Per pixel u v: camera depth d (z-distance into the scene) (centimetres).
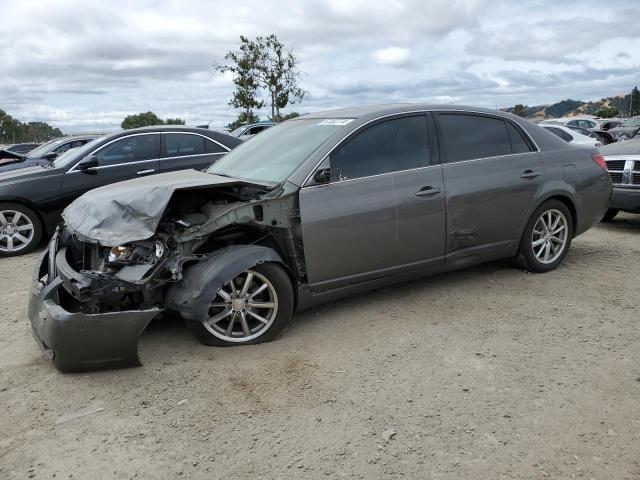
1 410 322
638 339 396
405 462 269
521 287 511
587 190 556
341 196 420
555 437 284
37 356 391
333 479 259
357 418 306
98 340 343
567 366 358
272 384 345
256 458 275
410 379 346
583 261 597
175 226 381
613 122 2342
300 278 416
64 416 314
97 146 772
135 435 296
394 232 443
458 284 522
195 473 265
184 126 834
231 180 407
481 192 484
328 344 400
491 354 377
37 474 266
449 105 500
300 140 464
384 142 454
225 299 383
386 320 441
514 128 526
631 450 273
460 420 301
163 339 412
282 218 402
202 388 341
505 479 255
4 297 531
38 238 735
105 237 361
